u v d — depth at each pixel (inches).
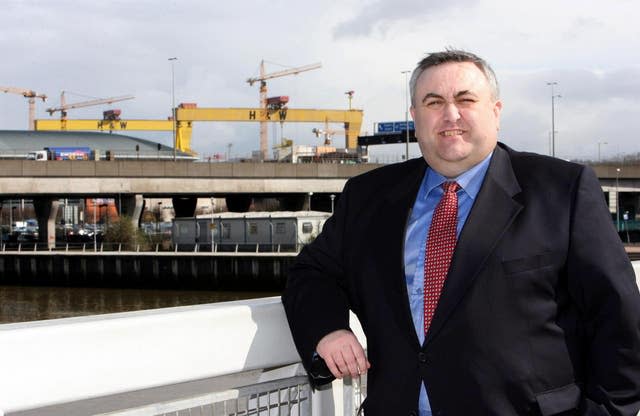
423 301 87.4
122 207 2442.2
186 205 2677.2
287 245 1838.1
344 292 96.2
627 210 3073.3
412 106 94.0
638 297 83.0
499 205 86.6
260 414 90.6
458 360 83.1
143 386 78.2
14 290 1932.8
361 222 95.0
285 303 91.7
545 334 83.5
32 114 5925.2
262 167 2186.3
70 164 1994.3
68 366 73.0
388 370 87.7
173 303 1636.3
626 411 81.0
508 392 81.9
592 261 82.7
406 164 98.4
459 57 90.7
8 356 69.6
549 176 88.1
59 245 2396.7
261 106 5108.3
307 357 87.4
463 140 88.4
